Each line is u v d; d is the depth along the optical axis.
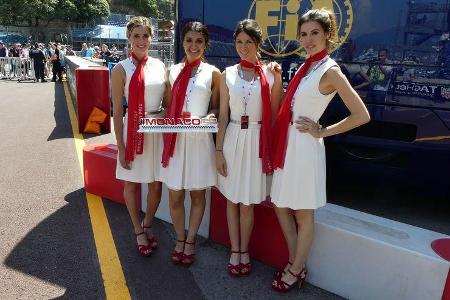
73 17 52.09
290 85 2.57
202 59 2.97
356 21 3.62
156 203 3.26
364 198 4.49
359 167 3.92
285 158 2.55
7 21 48.50
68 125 7.92
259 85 2.66
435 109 3.45
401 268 2.46
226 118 2.81
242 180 2.77
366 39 3.61
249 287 2.84
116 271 2.97
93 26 52.56
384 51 3.55
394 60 3.53
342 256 2.70
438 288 2.35
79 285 2.79
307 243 2.66
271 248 3.06
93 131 7.21
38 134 7.05
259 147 2.72
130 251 3.26
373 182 3.94
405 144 3.64
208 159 2.86
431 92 3.44
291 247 2.80
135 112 2.90
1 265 2.97
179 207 3.02
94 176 4.28
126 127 2.96
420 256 2.39
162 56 10.80
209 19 4.38
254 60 2.72
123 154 2.98
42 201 4.13
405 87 3.53
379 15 3.53
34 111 9.57
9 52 21.52
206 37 2.82
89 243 3.35
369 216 2.91
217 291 2.78
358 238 2.61
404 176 3.73
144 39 2.90
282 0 3.91
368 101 3.69
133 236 3.51
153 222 3.79
